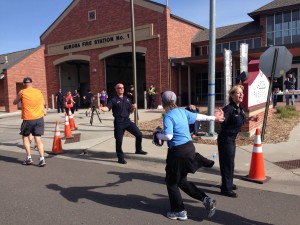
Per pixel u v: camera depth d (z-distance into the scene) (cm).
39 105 775
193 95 2744
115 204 508
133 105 802
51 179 656
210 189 574
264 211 471
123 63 3416
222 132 528
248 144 887
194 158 436
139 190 578
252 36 2556
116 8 2533
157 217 456
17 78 2836
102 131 1297
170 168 438
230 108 509
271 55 911
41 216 462
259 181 602
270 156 762
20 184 622
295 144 880
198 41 2633
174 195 442
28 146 795
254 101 1057
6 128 1587
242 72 983
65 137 1169
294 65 2302
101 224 432
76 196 548
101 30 2634
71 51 2841
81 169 740
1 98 3038
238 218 448
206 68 2695
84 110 2397
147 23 2394
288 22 2406
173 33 2391
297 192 552
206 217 454
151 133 1138
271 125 1177
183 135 437
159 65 2362
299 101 2248
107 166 769
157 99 2388
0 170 740
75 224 433
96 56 2684
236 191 561
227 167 533
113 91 3334
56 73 2988
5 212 479
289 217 449
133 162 805
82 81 3278
